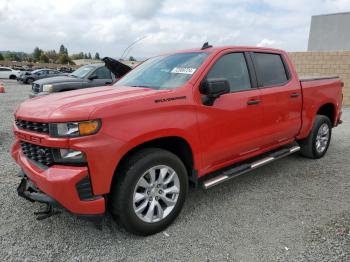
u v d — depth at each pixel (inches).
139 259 109.0
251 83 161.6
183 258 109.3
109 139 106.2
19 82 1187.3
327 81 217.6
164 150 124.6
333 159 220.7
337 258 107.5
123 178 113.2
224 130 143.9
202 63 142.4
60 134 103.7
